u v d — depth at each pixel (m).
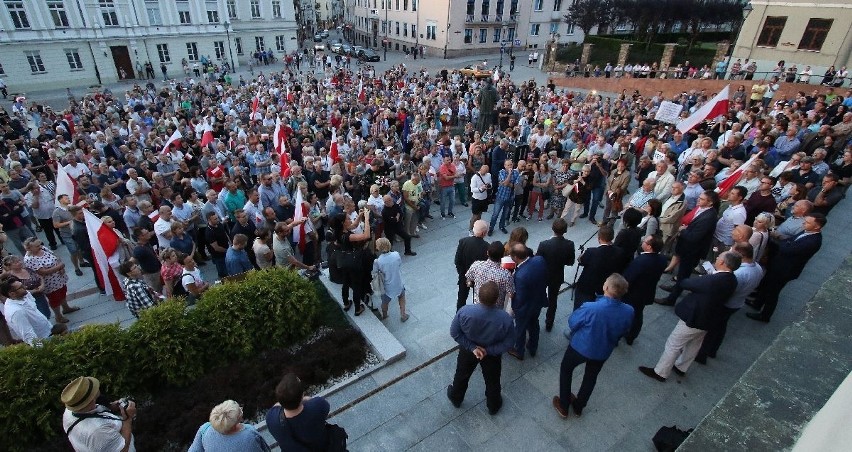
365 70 35.69
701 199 6.76
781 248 6.44
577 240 10.01
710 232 6.66
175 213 9.06
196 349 5.91
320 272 8.22
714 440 2.02
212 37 41.62
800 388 2.20
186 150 14.00
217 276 9.19
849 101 17.39
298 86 26.06
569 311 7.36
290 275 6.82
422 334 6.98
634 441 5.11
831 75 22.14
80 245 8.25
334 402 5.76
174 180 11.07
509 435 5.20
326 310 7.28
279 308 6.37
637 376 5.98
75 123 18.98
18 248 9.62
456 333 4.98
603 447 5.05
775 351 2.41
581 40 56.91
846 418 1.19
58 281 7.43
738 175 8.20
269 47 47.31
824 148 9.80
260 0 45.00
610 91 31.44
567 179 10.79
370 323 6.93
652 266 5.78
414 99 23.23
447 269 8.98
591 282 6.06
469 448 5.05
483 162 12.66
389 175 11.41
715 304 5.15
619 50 36.81
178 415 5.43
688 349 5.71
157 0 37.69
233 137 15.46
